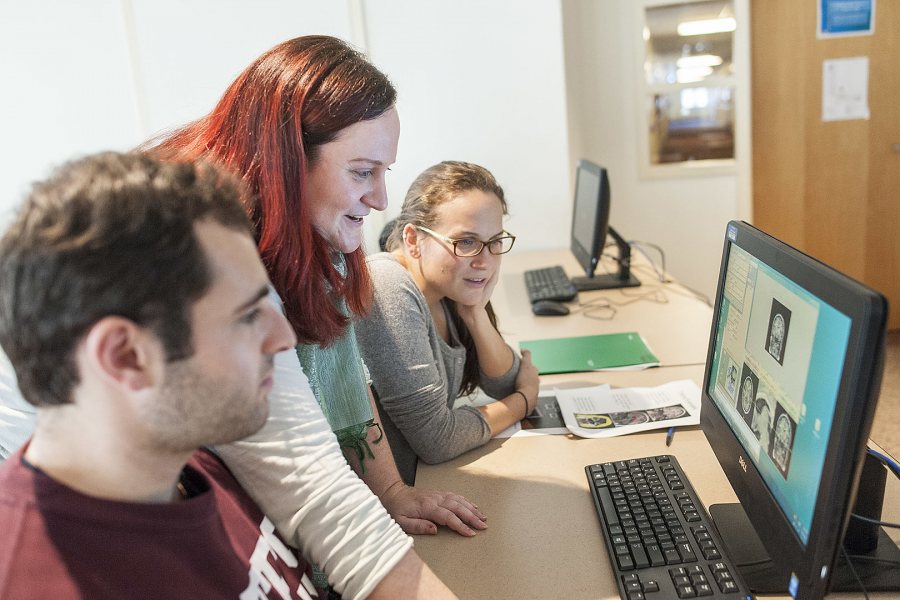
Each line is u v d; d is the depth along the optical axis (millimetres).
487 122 3385
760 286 1005
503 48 3303
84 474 628
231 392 638
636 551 1040
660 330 2148
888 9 3678
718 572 975
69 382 591
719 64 3865
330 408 1183
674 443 1402
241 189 891
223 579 711
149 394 602
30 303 568
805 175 3947
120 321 574
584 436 1468
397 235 1648
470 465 1398
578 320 2328
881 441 2875
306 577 888
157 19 3273
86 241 562
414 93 3361
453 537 1153
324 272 1098
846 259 4012
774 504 894
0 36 3297
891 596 930
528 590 1005
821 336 792
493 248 1559
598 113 4043
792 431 858
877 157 3852
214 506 724
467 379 1729
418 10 3277
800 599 801
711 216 4078
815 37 3764
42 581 595
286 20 3279
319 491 869
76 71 3324
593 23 3922
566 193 3439
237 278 638
